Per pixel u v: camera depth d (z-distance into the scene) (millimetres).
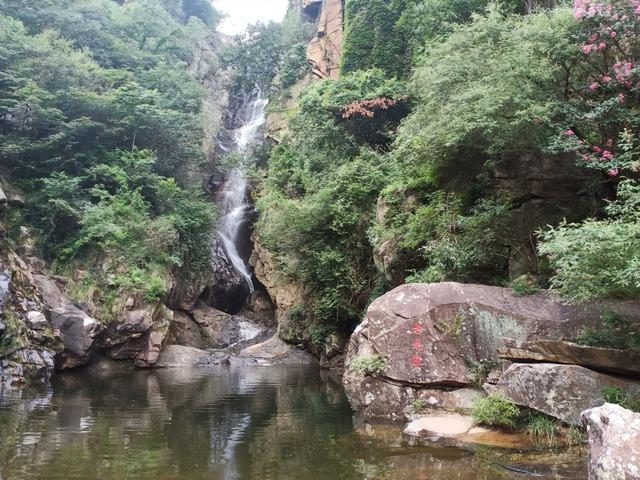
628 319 6848
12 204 19219
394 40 21781
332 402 10602
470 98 8250
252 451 6742
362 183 15578
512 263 9203
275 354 19453
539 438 6523
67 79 22141
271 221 18188
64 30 27297
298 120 22797
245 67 36438
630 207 6277
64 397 11484
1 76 20344
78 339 16266
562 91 8281
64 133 20562
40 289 16750
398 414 8297
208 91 35156
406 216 11961
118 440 7383
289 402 10617
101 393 12086
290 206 17297
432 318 8266
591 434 4355
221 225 28156
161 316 18984
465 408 7723
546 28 8180
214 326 22797
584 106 8039
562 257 6074
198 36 42344
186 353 18844
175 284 21656
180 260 22234
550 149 7613
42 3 26906
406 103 17906
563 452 6008
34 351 14578
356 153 18922
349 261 15773
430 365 8102
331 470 5809
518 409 6793
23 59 21453
